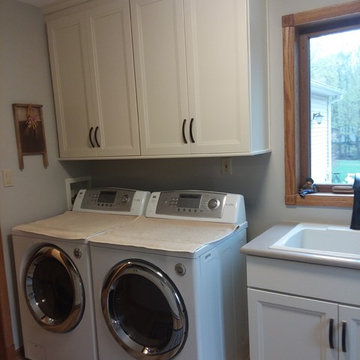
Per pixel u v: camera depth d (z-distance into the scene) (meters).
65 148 2.65
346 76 2.02
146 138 2.24
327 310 1.50
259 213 2.28
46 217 2.66
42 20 2.59
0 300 2.37
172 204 2.29
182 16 1.99
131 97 2.26
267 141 2.15
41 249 2.16
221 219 2.09
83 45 2.41
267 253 1.59
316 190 2.17
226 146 1.96
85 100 2.48
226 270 1.93
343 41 2.01
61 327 2.13
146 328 1.89
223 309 1.91
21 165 2.48
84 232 2.07
